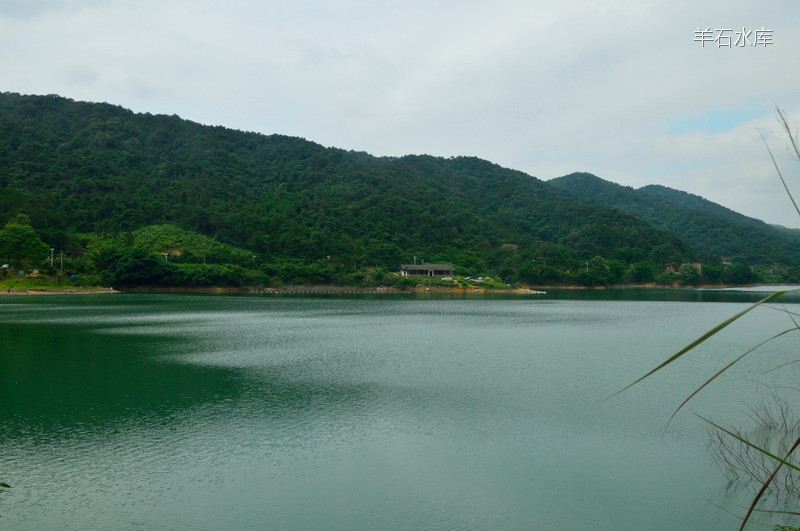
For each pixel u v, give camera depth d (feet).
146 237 535.60
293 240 573.74
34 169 650.02
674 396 100.22
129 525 53.67
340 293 504.84
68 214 562.66
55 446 75.05
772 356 140.67
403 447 74.69
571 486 62.49
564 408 92.79
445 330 205.16
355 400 98.37
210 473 66.08
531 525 54.03
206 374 120.98
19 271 418.51
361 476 65.31
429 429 82.07
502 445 75.31
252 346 162.40
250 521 54.54
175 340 174.09
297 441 77.15
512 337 184.75
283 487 62.34
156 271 445.37
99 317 241.55
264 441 77.10
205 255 508.94
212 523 54.13
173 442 76.64
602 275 629.51
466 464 68.80
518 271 600.39
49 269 423.23
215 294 449.89
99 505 57.82
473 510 57.06
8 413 90.27
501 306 343.05
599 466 68.03
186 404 95.81
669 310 307.58
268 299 396.37
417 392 104.17
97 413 90.38
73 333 187.62
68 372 122.93
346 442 76.64
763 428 76.43
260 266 518.37
